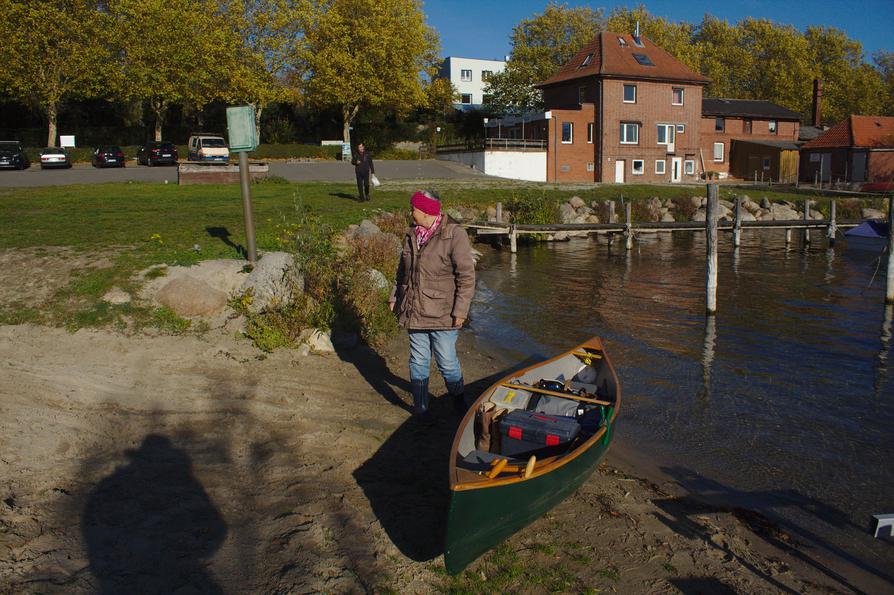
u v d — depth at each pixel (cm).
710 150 5612
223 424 617
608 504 533
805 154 5575
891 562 471
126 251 1031
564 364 711
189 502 482
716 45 7744
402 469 557
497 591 408
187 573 401
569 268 1941
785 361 962
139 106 5503
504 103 6325
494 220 2400
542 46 6294
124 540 429
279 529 455
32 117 5328
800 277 1800
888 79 8356
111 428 590
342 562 422
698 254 2302
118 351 756
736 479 594
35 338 763
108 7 4581
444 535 425
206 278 930
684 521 511
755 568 453
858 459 639
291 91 5312
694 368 930
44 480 493
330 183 2784
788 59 7275
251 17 4941
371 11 5059
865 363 959
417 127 6334
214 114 6084
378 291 1013
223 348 797
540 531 487
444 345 614
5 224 1273
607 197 3123
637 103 4756
